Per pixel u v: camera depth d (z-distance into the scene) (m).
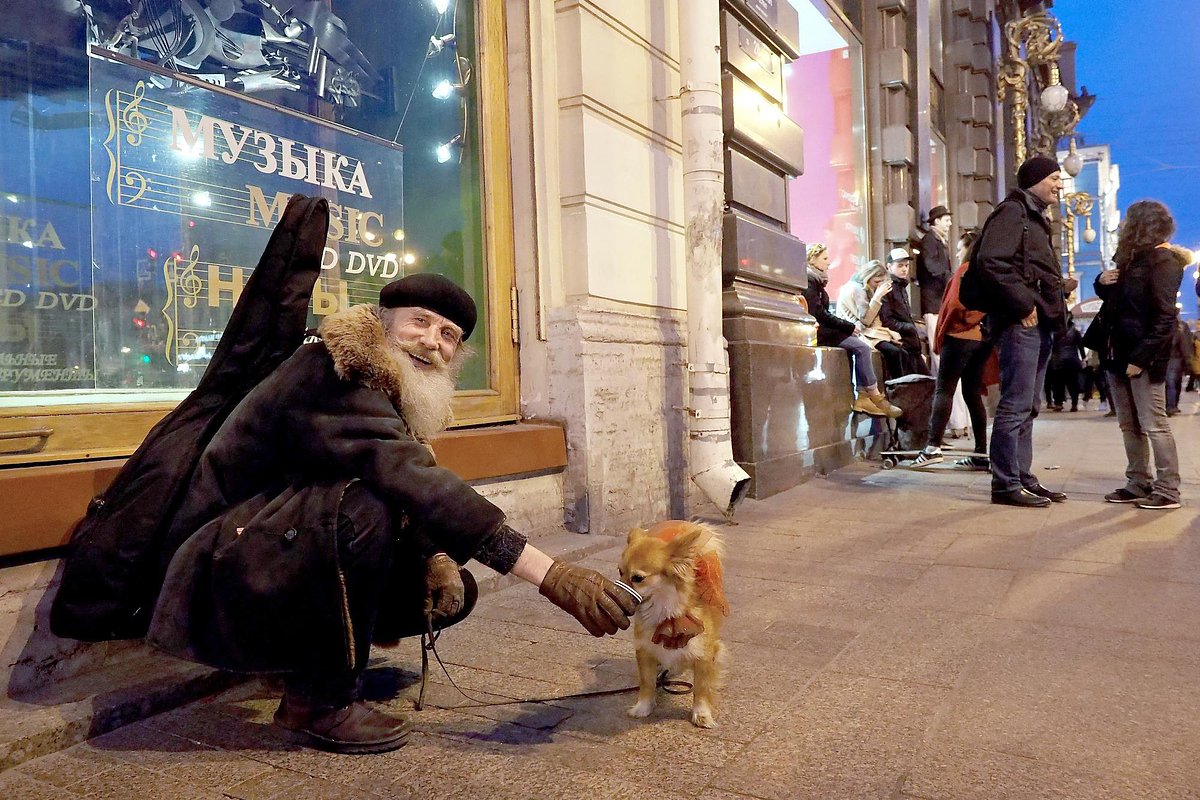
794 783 2.02
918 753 2.17
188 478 2.30
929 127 12.55
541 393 4.73
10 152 2.80
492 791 2.02
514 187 4.80
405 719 2.34
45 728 2.25
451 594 2.45
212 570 2.11
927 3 12.40
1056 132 21.45
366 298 4.18
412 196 4.43
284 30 3.80
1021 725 2.33
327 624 2.12
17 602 2.46
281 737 2.36
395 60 4.34
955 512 5.58
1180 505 5.55
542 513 4.54
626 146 5.12
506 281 4.75
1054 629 3.16
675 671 2.40
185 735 2.38
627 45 5.16
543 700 2.59
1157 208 5.32
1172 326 5.29
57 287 2.93
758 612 3.46
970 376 7.76
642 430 5.09
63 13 2.98
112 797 2.01
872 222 11.64
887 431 8.73
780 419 6.54
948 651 2.95
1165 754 2.14
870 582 3.89
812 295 7.98
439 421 2.40
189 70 3.42
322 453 2.15
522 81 4.75
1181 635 3.06
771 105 6.87
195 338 3.40
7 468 2.60
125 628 2.31
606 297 4.93
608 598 2.11
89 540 2.24
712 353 5.28
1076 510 5.54
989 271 5.45
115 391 3.08
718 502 5.26
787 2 7.06
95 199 3.06
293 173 3.82
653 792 1.99
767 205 6.84
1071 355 16.38
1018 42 15.27
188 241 3.39
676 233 5.66
